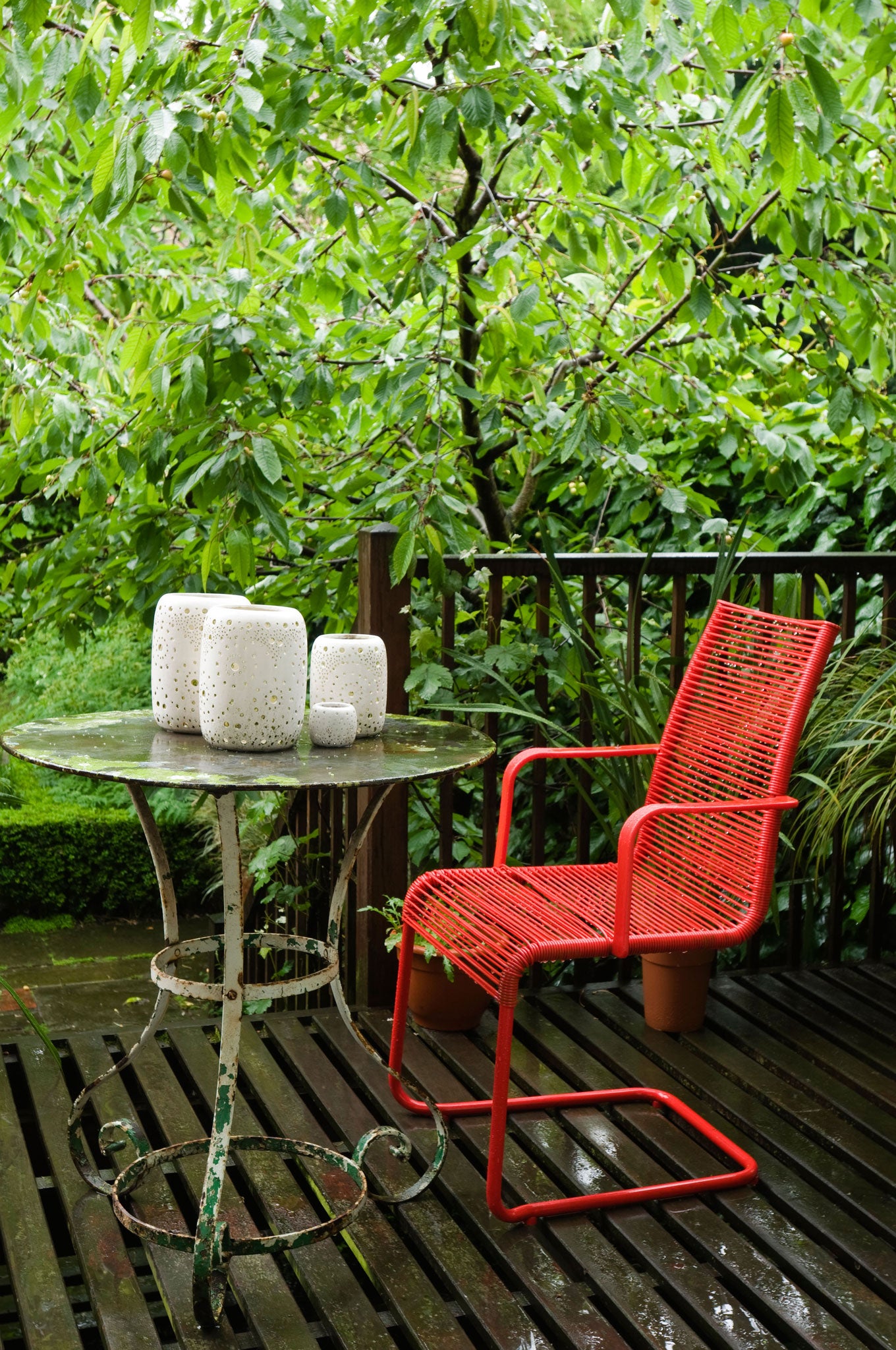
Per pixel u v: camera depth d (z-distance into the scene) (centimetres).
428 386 370
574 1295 195
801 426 427
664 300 462
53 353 405
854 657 344
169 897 228
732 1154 236
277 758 200
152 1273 224
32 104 329
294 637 205
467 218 383
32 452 402
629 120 359
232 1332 189
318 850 401
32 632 485
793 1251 207
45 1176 239
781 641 260
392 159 369
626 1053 285
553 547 331
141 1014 462
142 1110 271
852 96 312
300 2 303
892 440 403
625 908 216
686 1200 224
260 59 283
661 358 442
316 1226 212
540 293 373
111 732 221
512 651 332
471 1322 201
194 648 216
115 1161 236
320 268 397
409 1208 221
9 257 412
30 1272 199
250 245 354
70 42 293
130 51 296
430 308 397
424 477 335
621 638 386
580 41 422
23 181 362
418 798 403
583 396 358
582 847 338
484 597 391
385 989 312
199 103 293
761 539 374
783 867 352
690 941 222
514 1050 286
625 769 323
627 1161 236
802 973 334
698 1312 191
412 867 389
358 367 371
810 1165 235
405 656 317
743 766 254
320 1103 260
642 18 287
